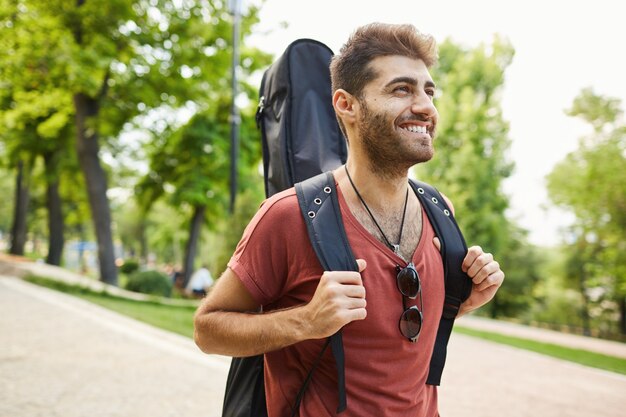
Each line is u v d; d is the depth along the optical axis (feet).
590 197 64.80
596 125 64.44
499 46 87.30
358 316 3.37
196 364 19.98
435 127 3.96
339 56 4.03
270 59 60.13
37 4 43.39
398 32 3.86
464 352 28.27
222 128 65.10
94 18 43.19
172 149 66.23
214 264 27.68
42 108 50.60
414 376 3.90
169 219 129.39
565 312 110.73
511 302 112.27
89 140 51.16
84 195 89.10
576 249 90.53
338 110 4.05
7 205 160.04
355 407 3.72
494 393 19.67
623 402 19.67
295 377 4.02
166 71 46.83
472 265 4.15
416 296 3.84
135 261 108.06
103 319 29.07
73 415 13.96
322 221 3.79
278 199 3.95
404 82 3.75
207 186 65.67
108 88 48.49
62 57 40.06
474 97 85.46
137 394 15.98
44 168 74.13
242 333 3.68
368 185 4.00
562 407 18.34
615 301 95.45
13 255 90.63
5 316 28.25
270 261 3.86
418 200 4.39
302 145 5.46
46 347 21.39
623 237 64.85
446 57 96.78
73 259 143.13
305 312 3.47
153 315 30.66
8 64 43.50
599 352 34.22
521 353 29.25
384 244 3.95
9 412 13.87
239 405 4.50
